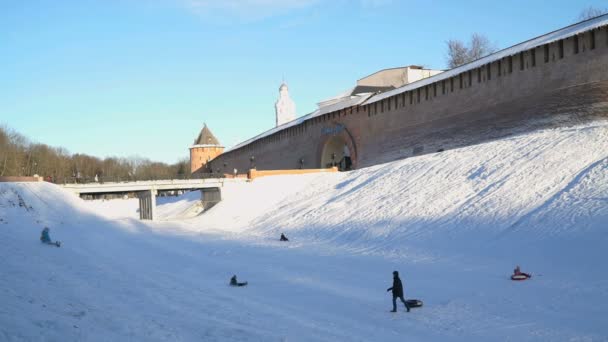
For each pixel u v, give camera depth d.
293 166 68.31
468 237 22.84
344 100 59.97
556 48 35.31
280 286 18.03
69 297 13.59
